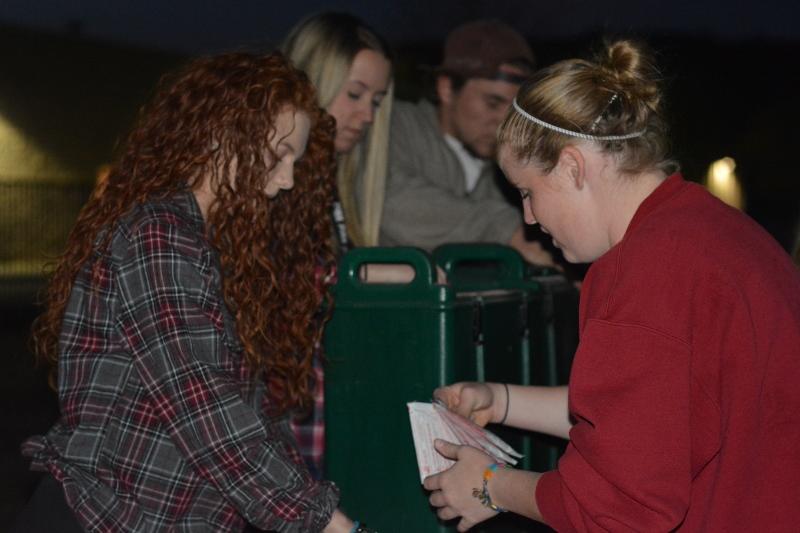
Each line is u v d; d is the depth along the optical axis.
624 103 1.75
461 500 1.98
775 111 14.11
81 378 2.00
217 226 2.05
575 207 1.79
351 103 3.19
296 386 2.36
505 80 3.53
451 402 2.39
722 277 1.60
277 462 1.97
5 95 19.48
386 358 2.59
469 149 3.65
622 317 1.62
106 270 1.98
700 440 1.62
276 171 2.13
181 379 1.92
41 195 19.02
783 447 1.59
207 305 1.98
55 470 2.00
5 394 7.57
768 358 1.59
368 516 2.63
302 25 3.24
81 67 20.31
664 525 1.56
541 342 3.02
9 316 12.53
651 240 1.65
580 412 1.64
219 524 2.04
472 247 2.90
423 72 3.70
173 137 2.05
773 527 1.58
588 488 1.63
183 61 2.34
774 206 12.77
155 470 1.97
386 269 2.85
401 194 3.48
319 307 2.56
